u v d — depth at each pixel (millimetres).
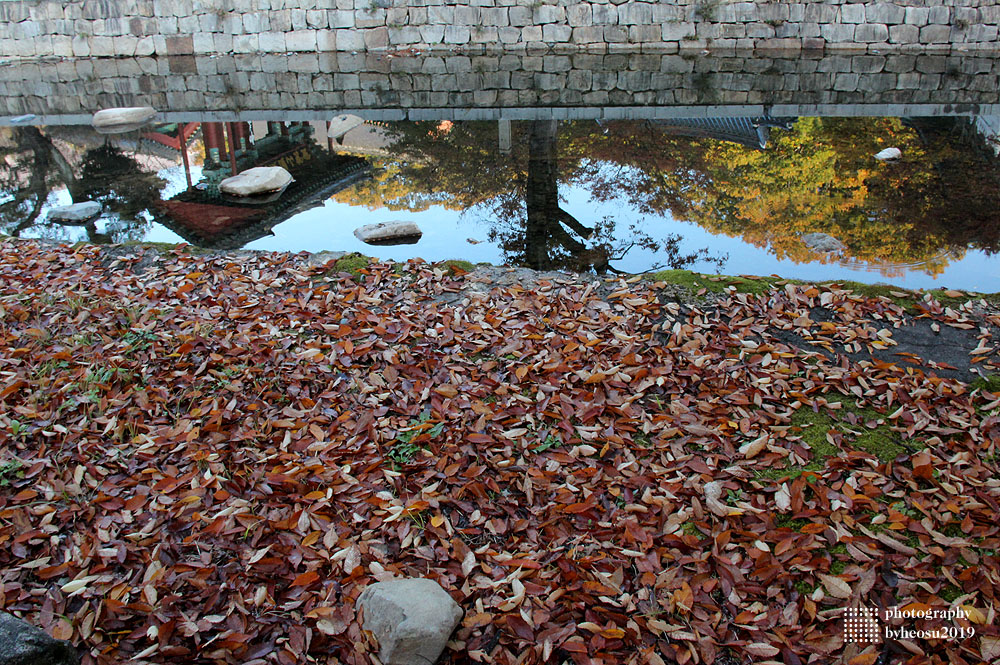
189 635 2342
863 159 8406
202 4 15203
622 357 3912
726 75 12680
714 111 10586
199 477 3047
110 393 3574
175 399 3566
